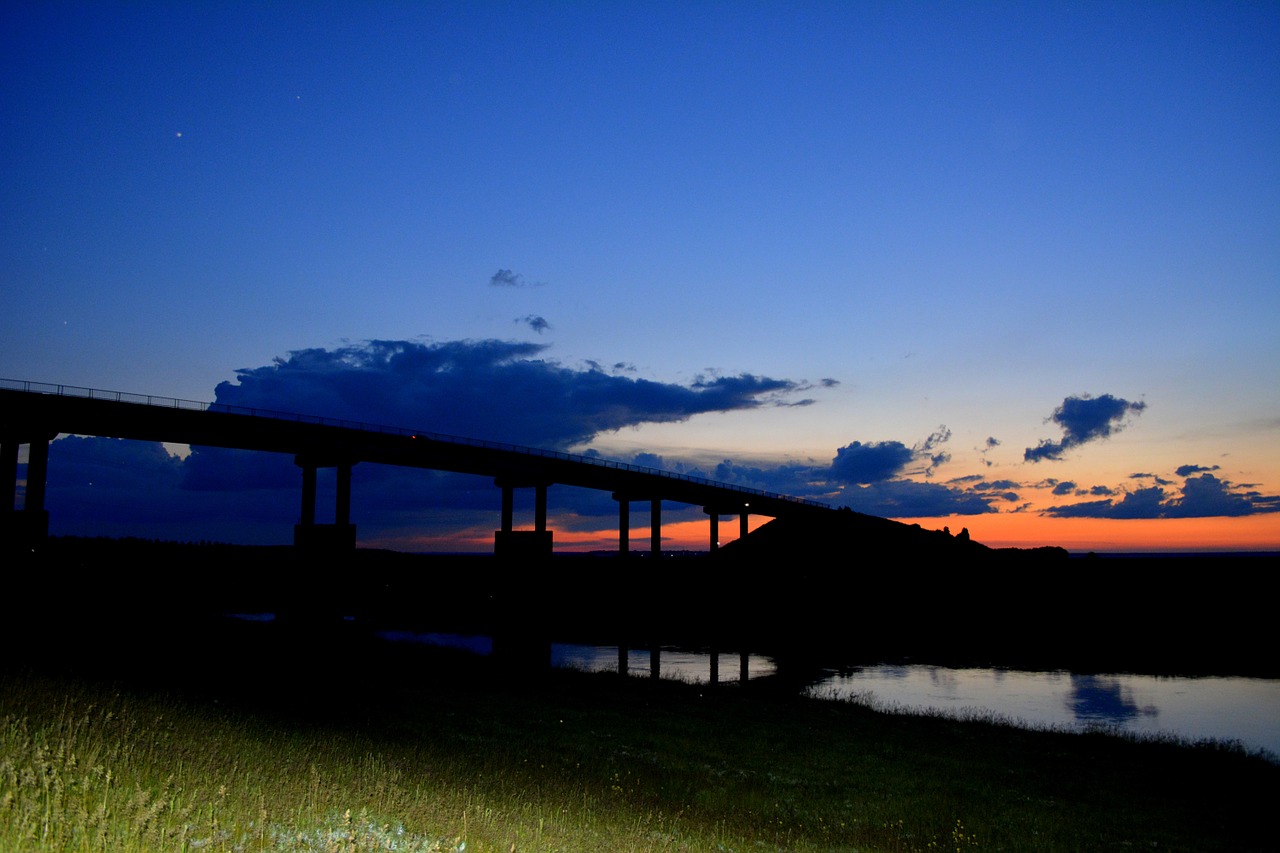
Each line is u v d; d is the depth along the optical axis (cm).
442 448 8638
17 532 5484
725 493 12912
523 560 9612
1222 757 3838
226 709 2608
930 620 12175
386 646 6550
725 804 2520
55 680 2053
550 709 4072
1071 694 6406
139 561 8988
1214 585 14612
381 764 1942
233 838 991
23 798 902
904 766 3375
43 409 5609
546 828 1536
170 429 6444
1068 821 2675
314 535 7700
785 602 13362
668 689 5338
